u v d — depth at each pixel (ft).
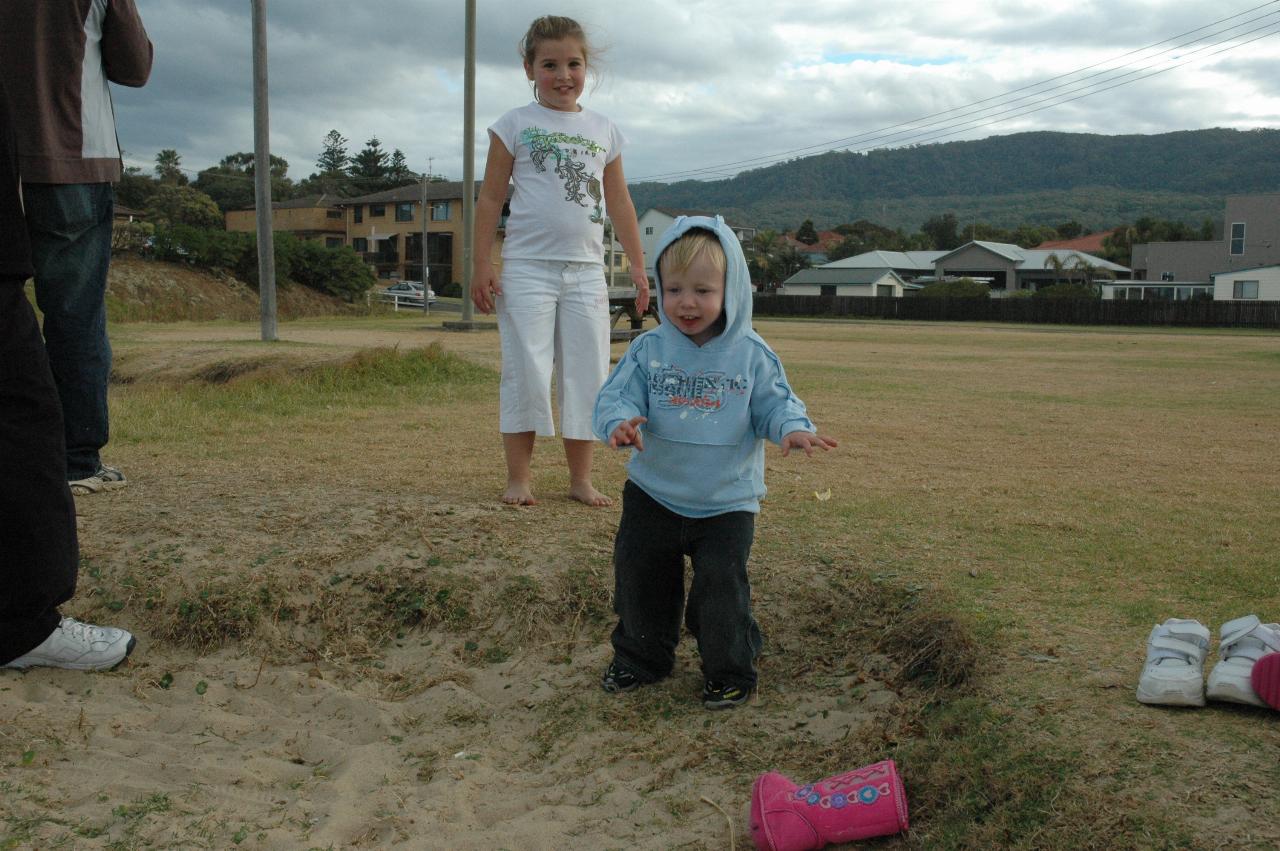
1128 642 9.75
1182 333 118.32
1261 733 7.63
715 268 9.37
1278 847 6.27
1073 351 70.38
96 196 13.84
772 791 7.62
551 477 17.43
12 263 9.37
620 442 9.27
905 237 435.94
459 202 230.48
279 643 11.48
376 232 244.63
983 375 45.80
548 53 14.19
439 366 34.06
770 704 9.96
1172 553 13.38
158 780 8.75
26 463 9.63
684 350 9.80
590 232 14.60
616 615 11.77
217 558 12.37
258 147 54.54
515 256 14.47
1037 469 20.27
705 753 9.13
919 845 7.31
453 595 11.92
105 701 10.32
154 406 25.81
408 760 9.39
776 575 12.22
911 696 9.62
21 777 8.50
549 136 14.29
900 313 177.78
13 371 9.49
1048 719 8.06
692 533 9.87
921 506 16.17
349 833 8.00
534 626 11.57
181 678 10.84
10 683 10.27
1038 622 10.39
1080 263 262.88
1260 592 11.60
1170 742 7.52
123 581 11.93
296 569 12.23
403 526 13.38
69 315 14.10
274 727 9.96
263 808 8.36
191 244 120.57
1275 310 142.82
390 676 11.02
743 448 9.76
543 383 14.48
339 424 24.32
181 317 110.52
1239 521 15.47
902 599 11.33
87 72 13.17
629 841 7.84
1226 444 24.40
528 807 8.49
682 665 10.92
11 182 9.37
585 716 9.98
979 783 7.54
